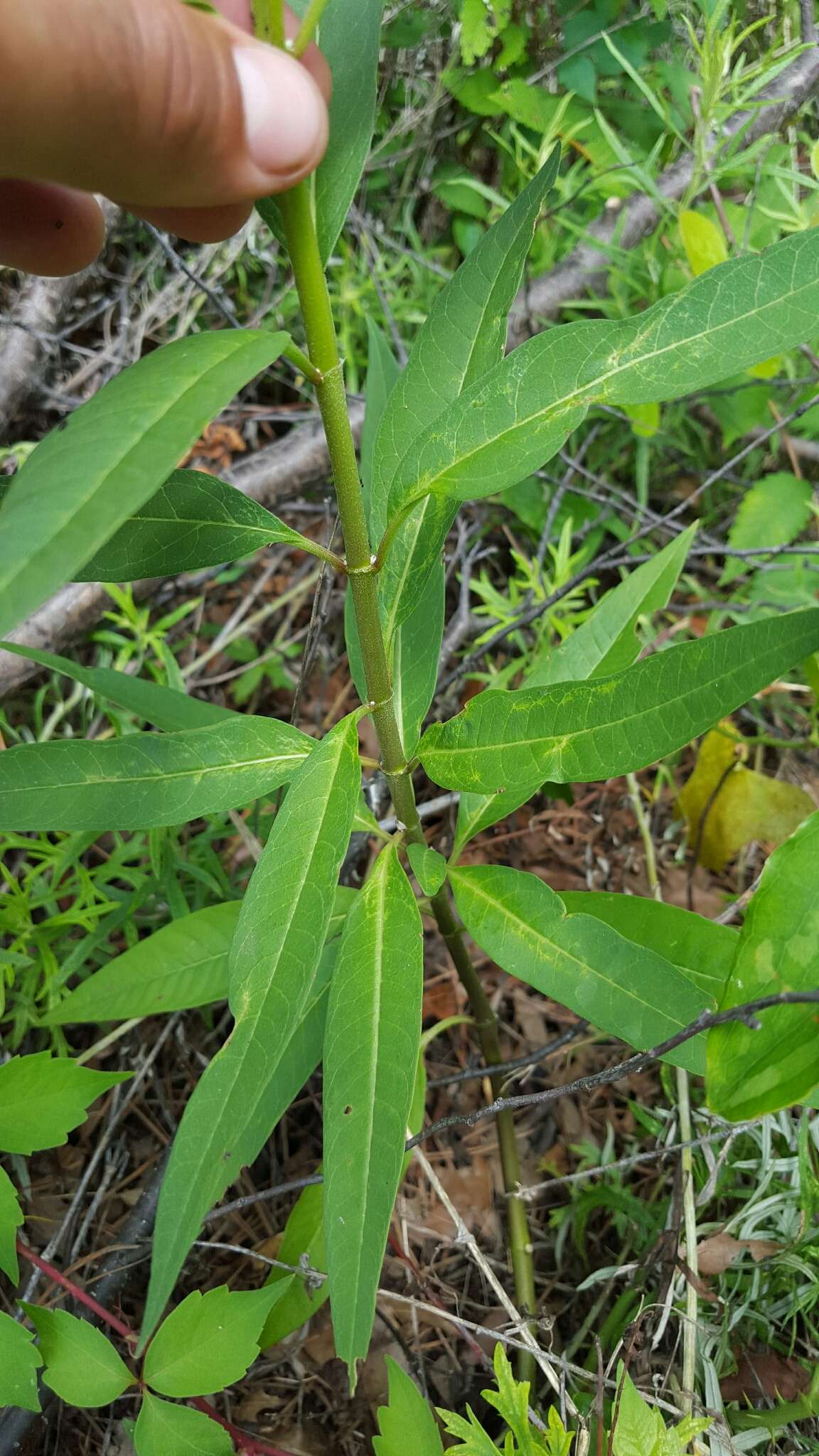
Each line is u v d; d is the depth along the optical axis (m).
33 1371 0.20
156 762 0.21
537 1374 0.28
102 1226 0.31
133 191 0.18
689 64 0.43
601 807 0.43
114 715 0.34
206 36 0.16
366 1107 0.18
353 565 0.19
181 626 0.46
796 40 0.38
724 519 0.48
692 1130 0.30
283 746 0.21
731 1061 0.17
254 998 0.17
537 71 0.44
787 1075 0.17
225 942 0.27
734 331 0.16
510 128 0.44
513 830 0.42
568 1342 0.29
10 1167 0.31
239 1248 0.24
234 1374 0.21
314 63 0.17
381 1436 0.20
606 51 0.43
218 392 0.12
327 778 0.19
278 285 0.51
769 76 0.34
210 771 0.21
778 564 0.41
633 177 0.42
